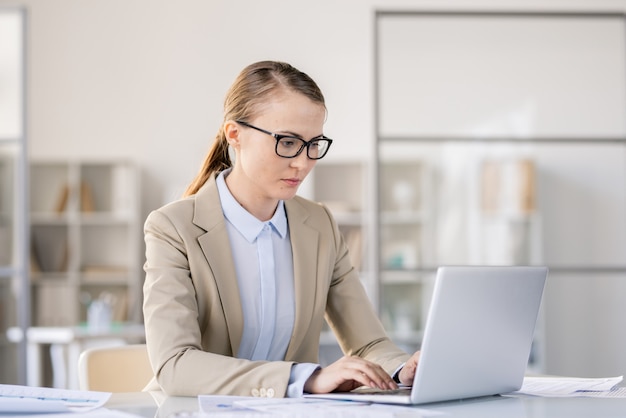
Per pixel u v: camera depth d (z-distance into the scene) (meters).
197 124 8.20
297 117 1.90
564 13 5.55
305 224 2.17
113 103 8.20
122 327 6.77
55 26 8.20
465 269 1.64
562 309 6.83
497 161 7.08
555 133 6.09
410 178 7.37
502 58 6.09
